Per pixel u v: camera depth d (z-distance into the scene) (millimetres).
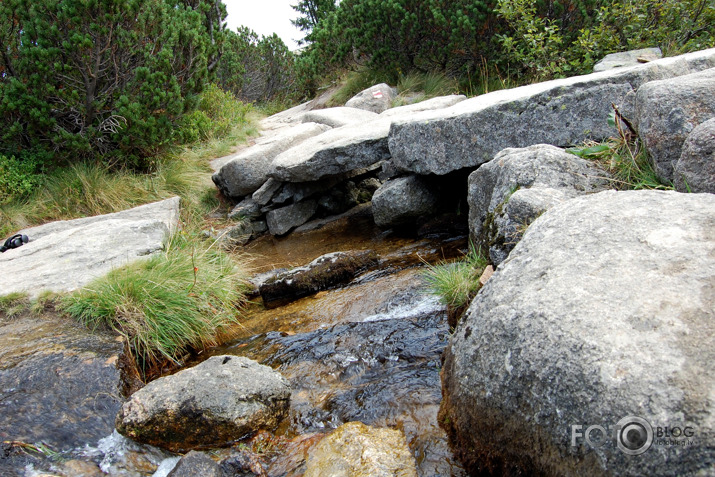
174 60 8641
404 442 2436
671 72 4473
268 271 5781
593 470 1501
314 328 3986
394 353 3369
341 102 12656
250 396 2814
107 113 8016
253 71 19969
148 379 3520
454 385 2250
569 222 2242
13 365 3096
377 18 10945
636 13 7840
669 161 3027
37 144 7477
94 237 5047
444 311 3754
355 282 4852
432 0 9891
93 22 7168
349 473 2252
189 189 8117
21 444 2572
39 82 7125
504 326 1938
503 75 9578
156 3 8156
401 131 5621
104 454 2627
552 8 8422
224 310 4367
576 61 7703
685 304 1607
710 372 1404
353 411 2838
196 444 2697
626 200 2232
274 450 2625
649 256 1847
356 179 7973
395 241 5953
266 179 7816
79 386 2979
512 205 3277
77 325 3590
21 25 7176
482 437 2021
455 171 5461
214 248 5809
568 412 1600
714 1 7621
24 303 3826
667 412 1387
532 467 1763
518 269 2162
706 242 1810
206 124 10586
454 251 5051
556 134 4723
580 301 1773
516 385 1812
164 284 4066
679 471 1317
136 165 8352
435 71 10727
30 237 5918
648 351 1522
